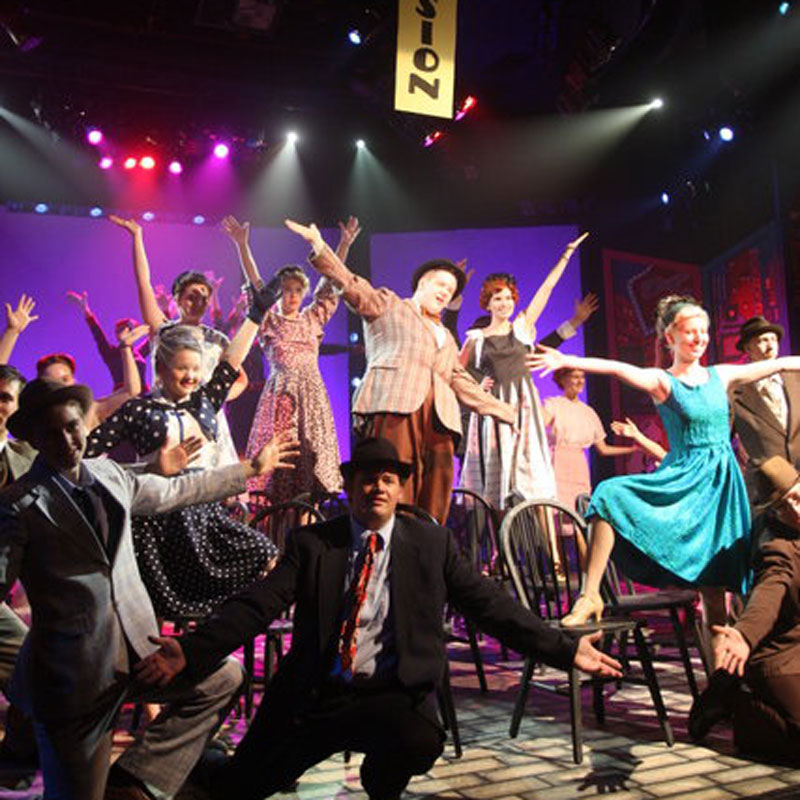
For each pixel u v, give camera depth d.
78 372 10.45
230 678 2.66
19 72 9.66
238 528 3.23
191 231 10.93
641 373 3.93
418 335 4.43
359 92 10.14
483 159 11.02
